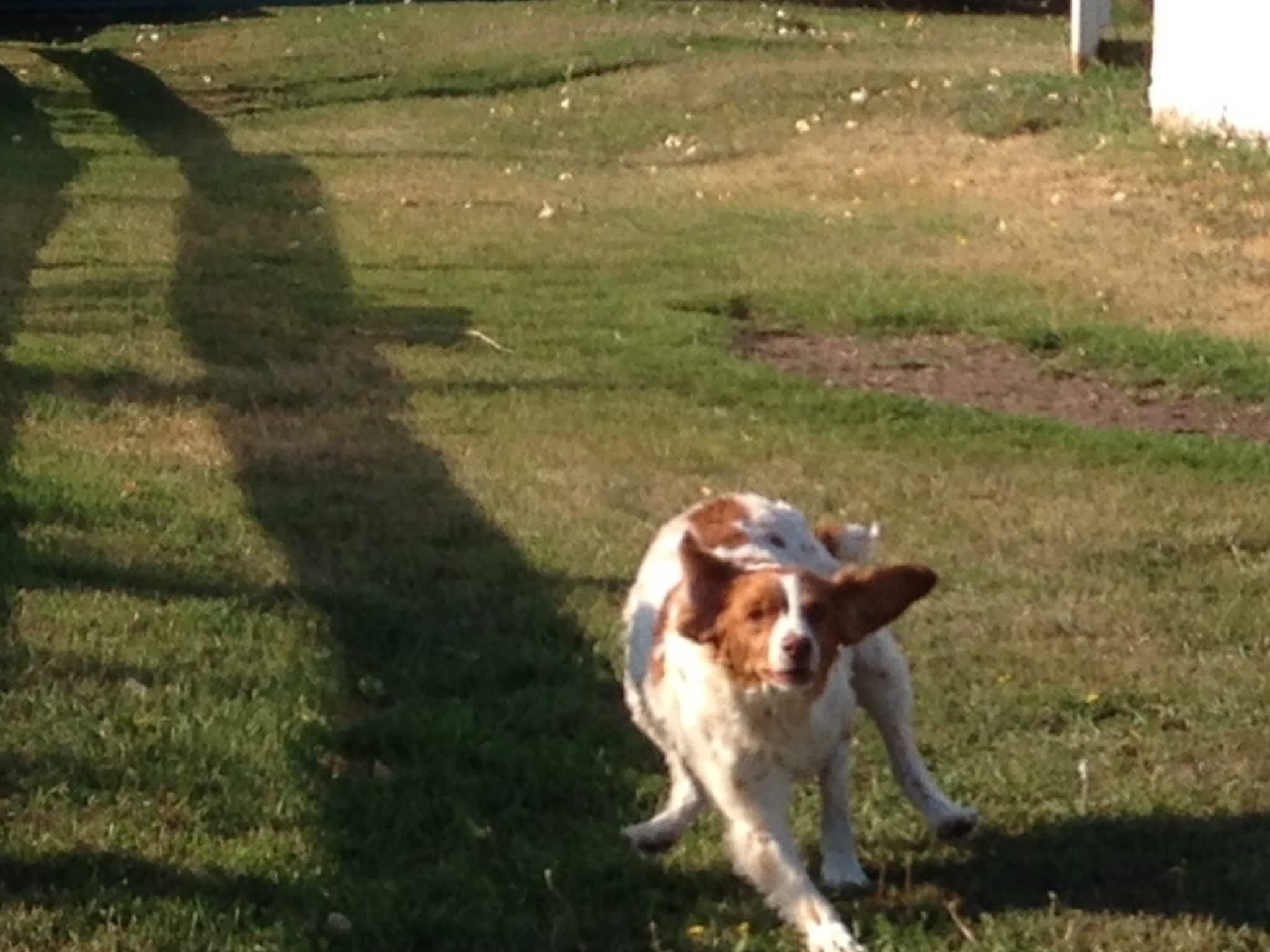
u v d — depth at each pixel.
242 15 30.02
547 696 6.87
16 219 16.09
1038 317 12.80
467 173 19.19
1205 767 6.29
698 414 10.73
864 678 5.69
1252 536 8.60
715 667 5.05
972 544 8.54
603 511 8.97
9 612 7.50
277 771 6.22
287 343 12.19
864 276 14.16
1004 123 19.55
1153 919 5.33
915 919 5.40
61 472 9.29
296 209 17.03
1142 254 14.47
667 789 6.12
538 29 27.14
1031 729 6.64
